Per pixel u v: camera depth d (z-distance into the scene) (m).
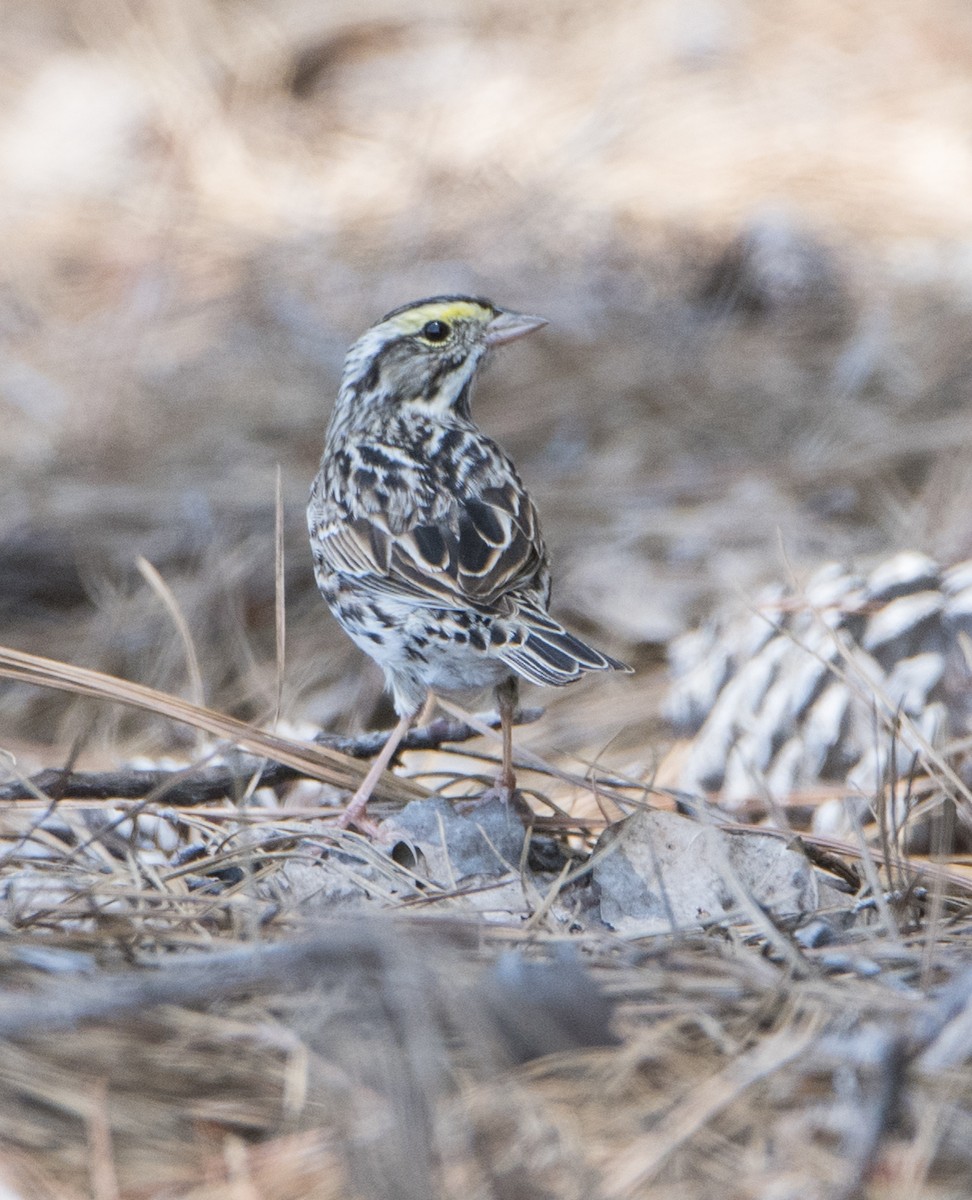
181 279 18.06
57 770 8.32
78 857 7.83
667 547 13.22
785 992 6.18
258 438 15.16
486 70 22.12
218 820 8.41
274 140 20.88
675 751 10.67
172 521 13.92
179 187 19.92
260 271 18.05
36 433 15.40
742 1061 5.80
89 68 22.16
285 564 13.37
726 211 18.45
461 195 19.08
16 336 17.17
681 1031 6.09
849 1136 5.41
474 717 9.58
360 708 12.04
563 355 16.30
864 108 20.42
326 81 22.28
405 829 8.17
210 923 6.93
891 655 9.45
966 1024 5.76
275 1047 5.87
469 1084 5.66
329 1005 5.90
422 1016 5.62
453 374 10.61
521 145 20.09
